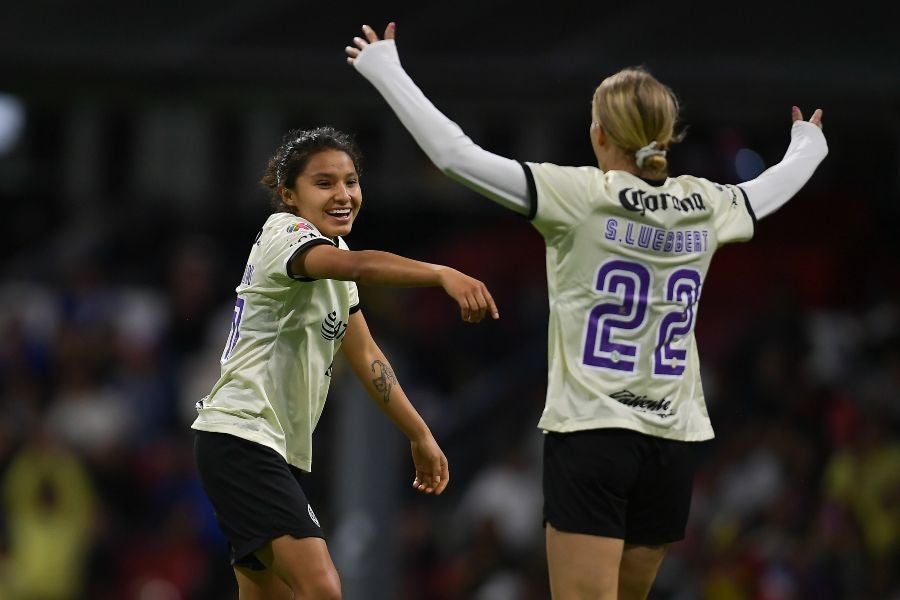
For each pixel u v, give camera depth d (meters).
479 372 43.81
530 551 35.31
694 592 34.00
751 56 33.41
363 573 30.28
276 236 15.41
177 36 33.75
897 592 33.78
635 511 14.69
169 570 37.81
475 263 50.09
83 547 38.34
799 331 39.19
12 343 44.59
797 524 34.56
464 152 14.12
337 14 34.22
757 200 15.33
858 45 33.53
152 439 41.50
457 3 34.16
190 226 55.50
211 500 15.95
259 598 16.50
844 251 46.38
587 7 34.00
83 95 34.22
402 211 55.97
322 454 35.38
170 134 58.91
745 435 36.69
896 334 41.78
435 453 16.97
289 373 15.95
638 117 14.32
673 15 33.84
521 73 33.28
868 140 47.22
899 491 34.97
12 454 39.56
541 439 37.41
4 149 59.72
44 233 57.66
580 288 14.29
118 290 48.88
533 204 14.16
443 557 35.59
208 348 43.50
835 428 36.56
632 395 14.22
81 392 42.50
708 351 42.28
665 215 14.35
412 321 46.75
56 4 33.84
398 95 14.49
